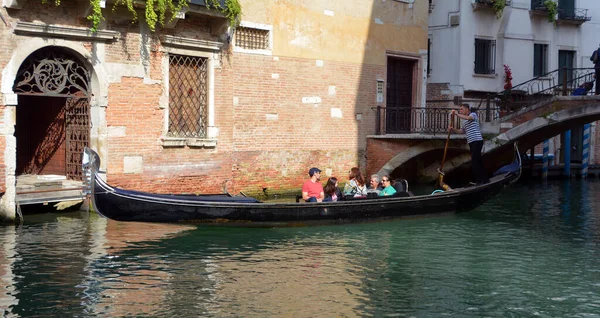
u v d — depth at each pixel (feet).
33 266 28.35
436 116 62.59
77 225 36.50
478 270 30.01
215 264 29.63
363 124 57.21
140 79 41.86
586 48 77.71
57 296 24.70
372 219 39.37
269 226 36.78
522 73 73.15
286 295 25.57
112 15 40.27
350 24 55.52
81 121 41.04
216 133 46.24
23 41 36.76
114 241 33.19
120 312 23.24
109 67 40.32
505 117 54.65
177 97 44.37
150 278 27.25
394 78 60.80
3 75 36.14
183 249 32.09
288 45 51.06
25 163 44.29
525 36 73.00
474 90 69.62
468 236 37.42
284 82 50.96
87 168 33.09
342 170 55.77
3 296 24.53
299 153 52.37
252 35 48.85
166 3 41.01
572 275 29.43
